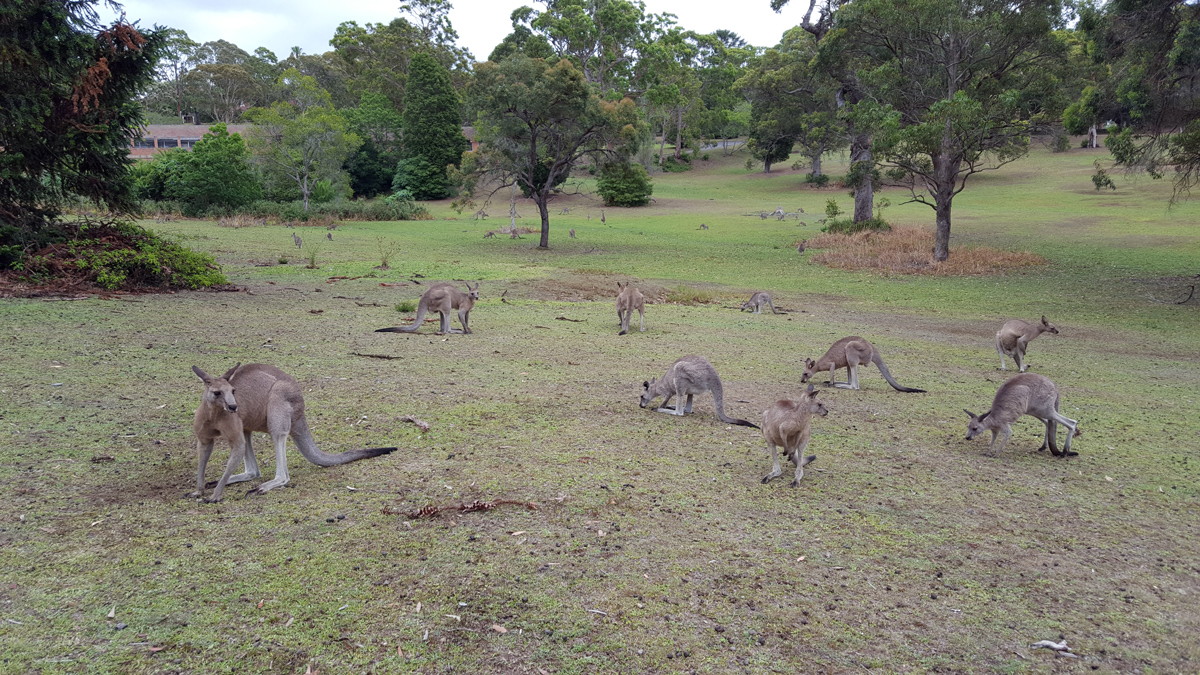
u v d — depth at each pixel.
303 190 62.44
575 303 22.08
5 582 4.37
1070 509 6.65
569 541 5.45
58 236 17.17
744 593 4.84
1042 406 8.25
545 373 11.52
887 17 33.47
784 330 18.38
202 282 18.50
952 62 34.00
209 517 5.47
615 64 103.31
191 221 51.75
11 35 15.21
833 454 8.04
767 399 10.78
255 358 10.92
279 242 37.72
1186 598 5.05
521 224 58.84
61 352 10.22
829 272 34.06
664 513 6.10
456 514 5.81
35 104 15.66
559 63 39.47
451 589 4.66
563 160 41.62
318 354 11.62
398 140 88.81
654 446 8.02
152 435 7.25
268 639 4.02
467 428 8.20
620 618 4.46
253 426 6.11
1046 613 4.77
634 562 5.18
